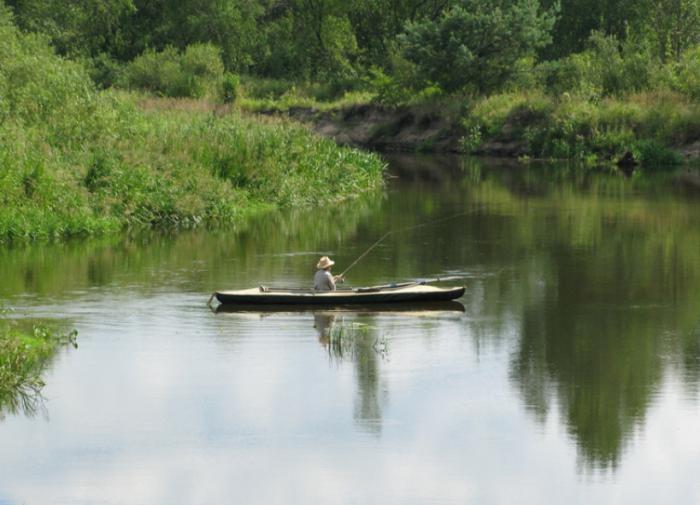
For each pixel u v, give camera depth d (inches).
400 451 1763.0
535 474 1679.4
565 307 2706.7
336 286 2913.4
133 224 3946.9
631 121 7096.5
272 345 2337.6
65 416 1899.6
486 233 3890.3
